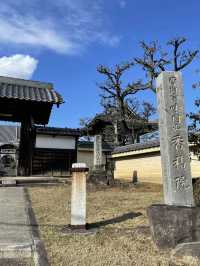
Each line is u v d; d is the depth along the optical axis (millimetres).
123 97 35531
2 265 5504
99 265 5383
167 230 6418
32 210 9289
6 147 39562
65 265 5363
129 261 5594
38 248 6156
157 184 18344
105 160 34656
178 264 5605
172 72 7516
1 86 14898
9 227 7531
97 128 37156
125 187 16094
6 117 15281
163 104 7375
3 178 15234
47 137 23812
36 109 15383
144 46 29891
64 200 10758
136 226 7664
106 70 34781
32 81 15828
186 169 7055
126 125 36031
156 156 19984
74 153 24234
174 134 7184
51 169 23375
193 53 28438
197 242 6219
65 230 7363
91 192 13656
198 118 9258
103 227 7641
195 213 6527
